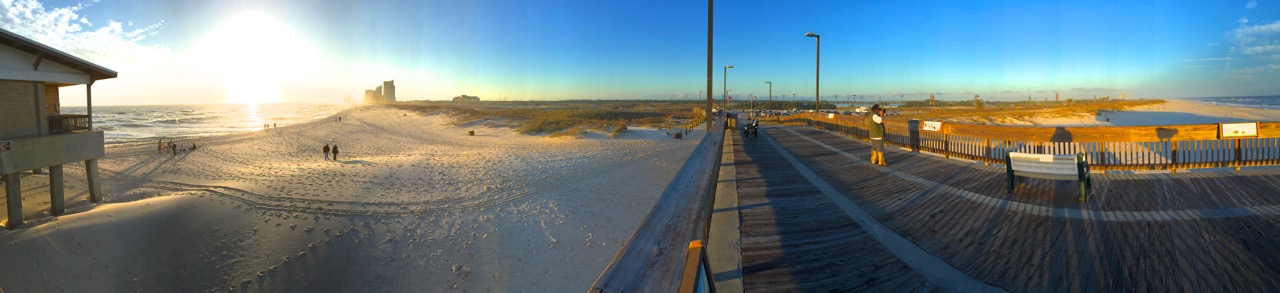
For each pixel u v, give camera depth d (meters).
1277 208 4.73
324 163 28.22
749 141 17.41
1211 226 4.27
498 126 65.25
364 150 38.16
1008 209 5.29
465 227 13.52
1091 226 4.45
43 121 16.55
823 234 4.64
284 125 74.12
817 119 25.89
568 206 15.87
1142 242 3.94
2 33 14.29
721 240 4.46
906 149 12.54
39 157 15.85
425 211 15.24
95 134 18.66
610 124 58.69
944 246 4.14
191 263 11.61
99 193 18.97
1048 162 5.85
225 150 38.47
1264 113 43.59
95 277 11.21
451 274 10.52
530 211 15.16
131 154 34.78
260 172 24.36
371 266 11.06
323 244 12.38
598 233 13.12
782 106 120.88
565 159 28.14
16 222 14.80
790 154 12.32
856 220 5.15
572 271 10.62
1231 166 7.16
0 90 15.15
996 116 41.50
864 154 11.79
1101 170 7.49
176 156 33.94
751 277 3.54
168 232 13.48
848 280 3.46
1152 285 3.15
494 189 18.64
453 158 29.64
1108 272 3.39
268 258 11.70
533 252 11.66
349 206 16.00
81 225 13.98
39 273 11.44
